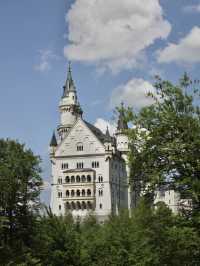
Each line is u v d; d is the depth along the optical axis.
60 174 191.00
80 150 189.88
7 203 49.75
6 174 49.25
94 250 53.19
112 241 52.56
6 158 51.84
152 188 32.84
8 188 48.88
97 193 184.62
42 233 52.53
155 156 32.56
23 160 51.28
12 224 51.19
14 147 52.88
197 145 31.45
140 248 49.34
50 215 54.66
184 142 32.09
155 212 53.91
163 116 32.56
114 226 57.47
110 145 186.38
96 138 188.75
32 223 52.09
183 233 30.80
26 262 46.00
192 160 31.41
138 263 47.41
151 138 32.56
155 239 47.84
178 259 41.47
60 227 53.75
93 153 187.50
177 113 32.84
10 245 49.28
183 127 32.09
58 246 52.47
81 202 184.12
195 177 31.72
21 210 51.41
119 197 193.38
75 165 189.50
